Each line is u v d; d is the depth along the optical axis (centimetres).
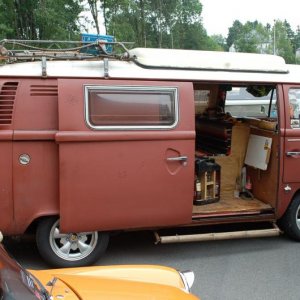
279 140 569
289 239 617
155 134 496
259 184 628
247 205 598
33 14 2400
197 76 521
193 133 510
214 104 757
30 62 493
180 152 507
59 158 468
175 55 529
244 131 649
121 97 489
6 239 582
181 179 509
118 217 492
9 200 469
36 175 473
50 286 241
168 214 509
